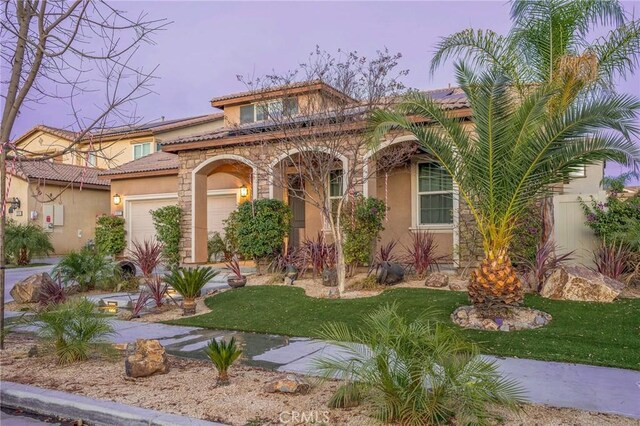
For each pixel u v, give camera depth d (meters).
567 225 10.93
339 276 10.58
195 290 9.66
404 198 14.45
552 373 5.67
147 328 8.62
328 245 12.60
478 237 11.54
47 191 22.95
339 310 8.95
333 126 10.99
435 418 4.02
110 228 19.94
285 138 11.77
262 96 12.24
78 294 12.18
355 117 10.84
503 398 4.11
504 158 7.43
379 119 8.41
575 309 8.02
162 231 15.99
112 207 21.14
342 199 11.02
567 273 8.82
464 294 9.46
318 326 8.23
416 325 4.55
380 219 12.21
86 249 13.55
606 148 6.95
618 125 6.80
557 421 4.23
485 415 3.95
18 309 10.63
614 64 9.17
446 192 12.65
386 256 11.78
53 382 5.50
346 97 11.23
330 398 4.76
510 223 7.87
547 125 7.10
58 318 6.28
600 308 8.00
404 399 4.08
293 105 12.21
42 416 4.93
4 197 7.05
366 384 4.24
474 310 8.06
